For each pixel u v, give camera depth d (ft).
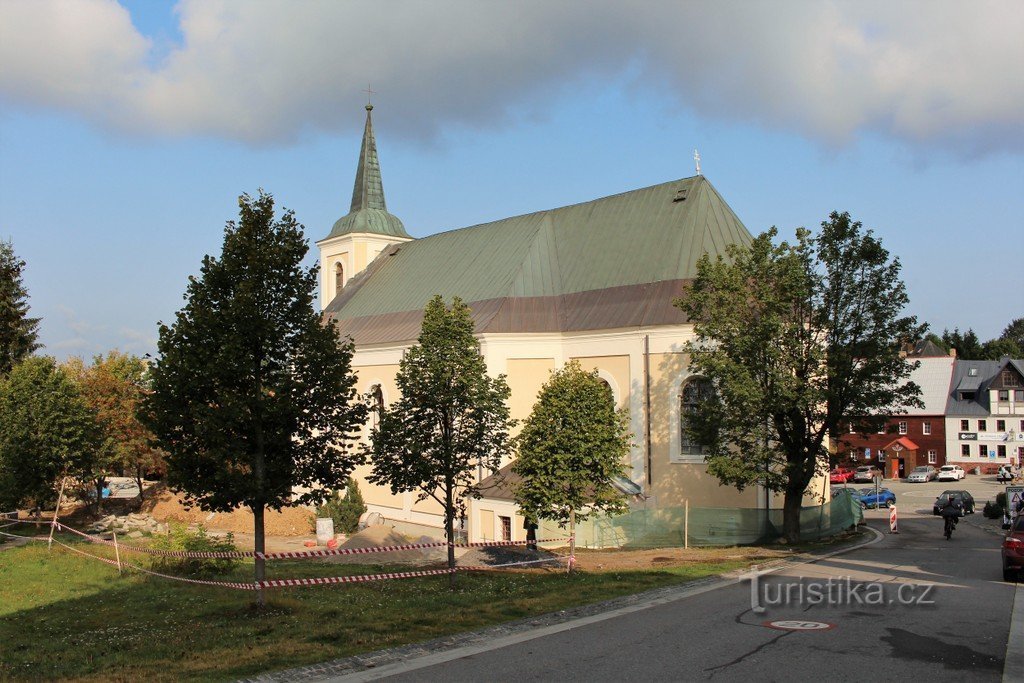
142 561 90.89
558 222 157.79
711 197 137.39
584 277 143.74
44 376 126.82
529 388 137.80
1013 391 282.56
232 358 56.08
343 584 76.43
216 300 58.80
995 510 151.64
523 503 84.74
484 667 43.24
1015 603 57.93
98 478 158.40
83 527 141.49
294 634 52.13
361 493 163.84
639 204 145.59
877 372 100.94
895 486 247.29
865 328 102.27
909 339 103.40
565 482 81.87
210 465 57.98
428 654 46.70
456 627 53.57
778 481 102.37
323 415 61.21
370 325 174.50
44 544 105.50
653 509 108.47
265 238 60.13
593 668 42.37
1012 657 43.04
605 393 84.33
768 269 103.50
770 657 43.70
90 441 130.52
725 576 74.08
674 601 61.67
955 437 286.87
